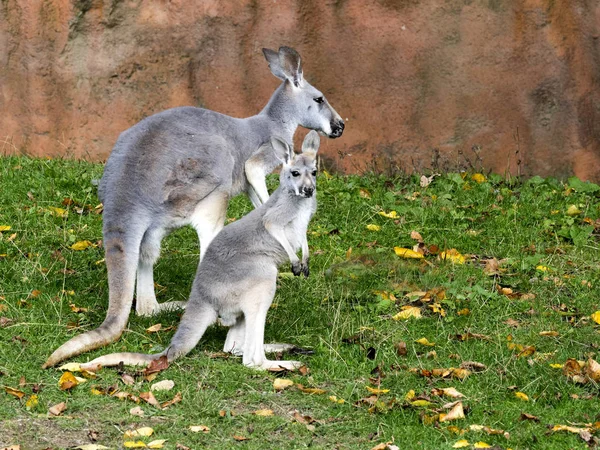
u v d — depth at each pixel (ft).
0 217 44.14
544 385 30.50
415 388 30.42
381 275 39.75
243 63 54.49
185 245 42.98
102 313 35.63
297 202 32.35
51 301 35.35
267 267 32.07
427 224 46.11
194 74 54.90
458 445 26.76
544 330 34.96
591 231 44.80
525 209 47.52
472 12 52.90
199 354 32.42
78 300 36.50
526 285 38.96
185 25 54.54
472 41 52.95
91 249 41.60
